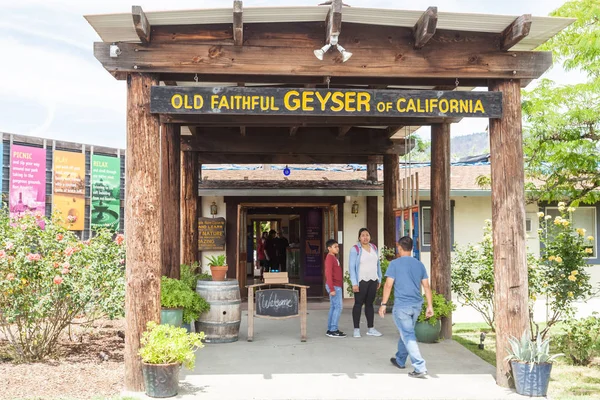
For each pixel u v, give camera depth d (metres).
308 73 6.42
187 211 12.39
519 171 6.61
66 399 5.84
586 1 10.26
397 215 12.01
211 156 14.29
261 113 6.37
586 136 10.41
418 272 7.06
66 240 8.12
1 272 7.49
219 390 6.29
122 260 8.25
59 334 8.66
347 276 13.16
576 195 11.02
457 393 6.22
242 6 5.89
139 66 6.34
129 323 6.28
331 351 8.42
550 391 6.55
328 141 12.42
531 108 10.31
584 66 10.14
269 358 7.94
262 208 19.88
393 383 6.62
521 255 6.55
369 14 6.19
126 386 6.23
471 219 15.55
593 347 8.30
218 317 9.01
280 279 9.35
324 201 15.48
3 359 7.63
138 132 6.37
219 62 6.37
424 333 9.02
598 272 15.54
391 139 12.77
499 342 6.57
